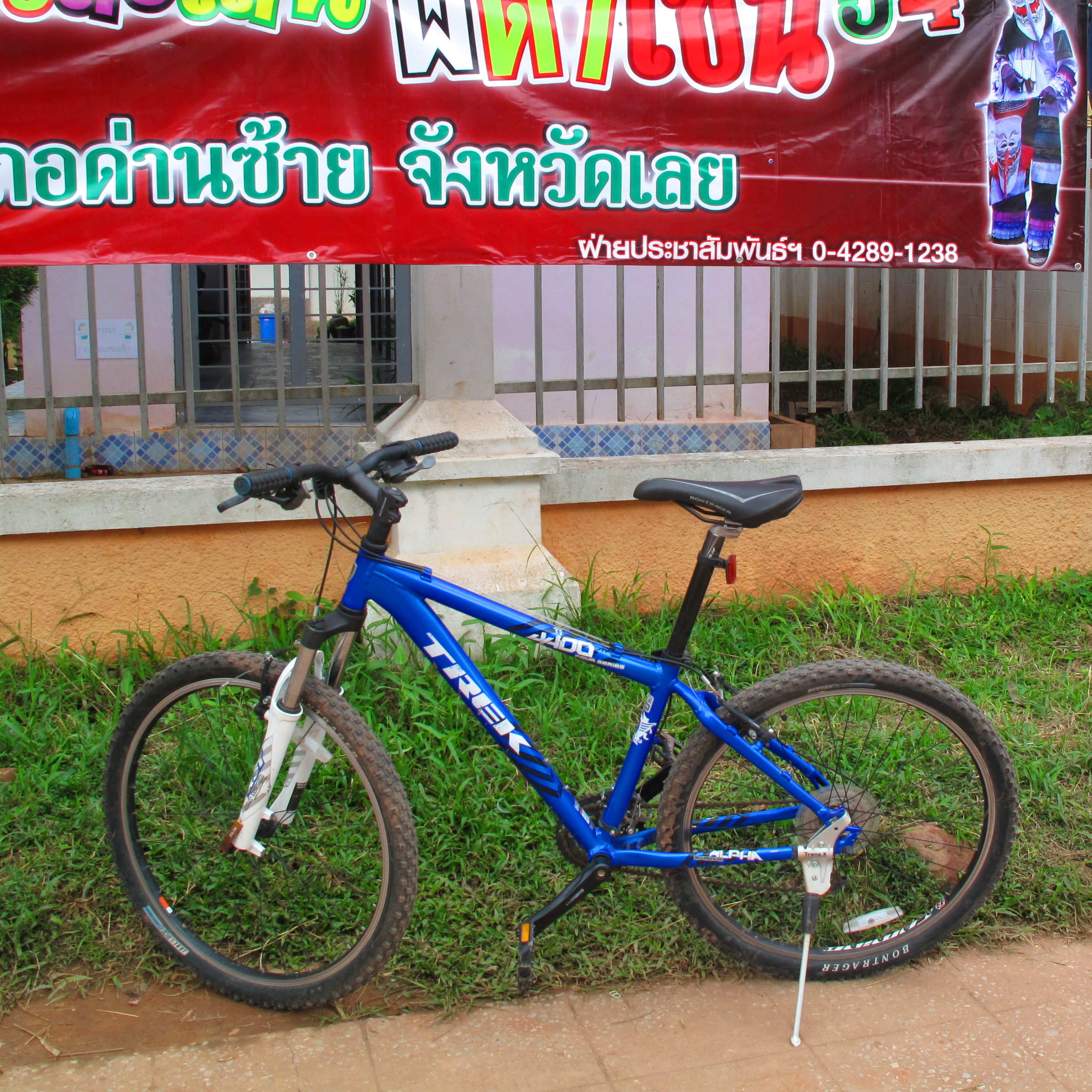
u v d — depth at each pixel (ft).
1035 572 15.76
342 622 8.00
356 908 9.11
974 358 27.20
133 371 21.86
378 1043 8.02
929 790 9.64
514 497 13.39
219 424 21.50
